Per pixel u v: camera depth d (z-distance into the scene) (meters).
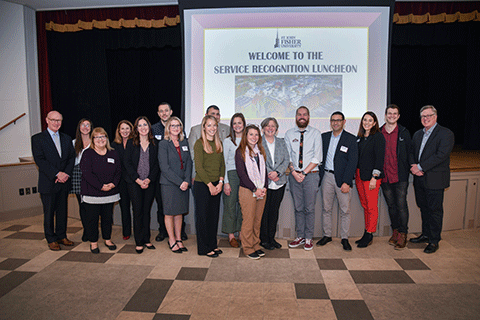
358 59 4.11
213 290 2.33
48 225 3.10
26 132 5.36
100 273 2.61
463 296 2.24
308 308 2.10
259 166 2.83
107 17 5.62
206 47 4.20
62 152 3.13
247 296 2.25
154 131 3.40
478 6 5.24
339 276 2.55
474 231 3.65
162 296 2.25
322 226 3.33
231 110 4.25
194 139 3.33
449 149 2.94
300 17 4.09
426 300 2.19
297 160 3.11
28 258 2.92
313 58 4.13
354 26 4.07
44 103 5.64
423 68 7.54
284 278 2.52
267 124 2.96
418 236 3.46
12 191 4.16
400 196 3.15
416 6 5.27
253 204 2.84
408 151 3.15
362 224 3.50
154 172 3.04
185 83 4.25
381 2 4.00
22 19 5.25
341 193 3.13
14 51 5.16
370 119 3.03
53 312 2.05
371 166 3.06
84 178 2.90
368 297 2.23
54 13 5.61
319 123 4.20
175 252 3.05
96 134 2.89
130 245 3.26
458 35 6.14
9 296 2.25
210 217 2.95
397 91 7.57
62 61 6.23
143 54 6.83
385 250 3.11
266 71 4.18
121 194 3.35
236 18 4.13
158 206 3.38
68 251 3.09
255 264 2.78
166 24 5.57
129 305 2.13
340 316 2.00
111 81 6.81
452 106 7.99
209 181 2.82
